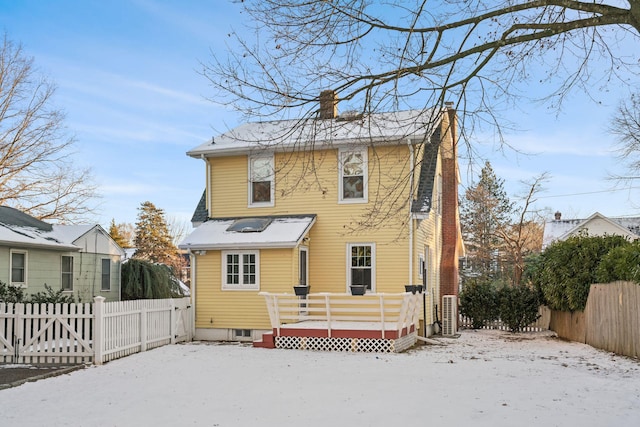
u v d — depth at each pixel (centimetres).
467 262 4278
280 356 1380
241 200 1984
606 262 1485
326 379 1033
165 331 1653
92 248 2456
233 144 1966
